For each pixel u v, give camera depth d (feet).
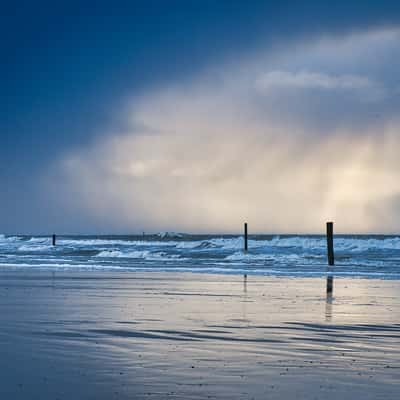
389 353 41.65
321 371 35.78
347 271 132.77
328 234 159.74
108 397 29.91
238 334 49.52
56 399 29.53
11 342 45.29
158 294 83.05
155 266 150.51
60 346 43.68
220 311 64.59
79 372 35.17
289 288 93.20
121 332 50.21
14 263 163.32
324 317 60.18
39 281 104.58
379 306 69.72
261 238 476.95
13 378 33.71
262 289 91.20
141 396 30.12
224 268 142.82
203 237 534.78
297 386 32.19
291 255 191.83
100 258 194.39
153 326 53.67
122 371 35.53
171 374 34.78
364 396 30.25
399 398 29.89
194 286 96.07
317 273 127.13
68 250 264.11
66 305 69.82
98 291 86.94
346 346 44.27
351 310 65.87
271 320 57.88
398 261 169.99
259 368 36.55
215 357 39.86
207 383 32.73
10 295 81.00
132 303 72.02
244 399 29.71
